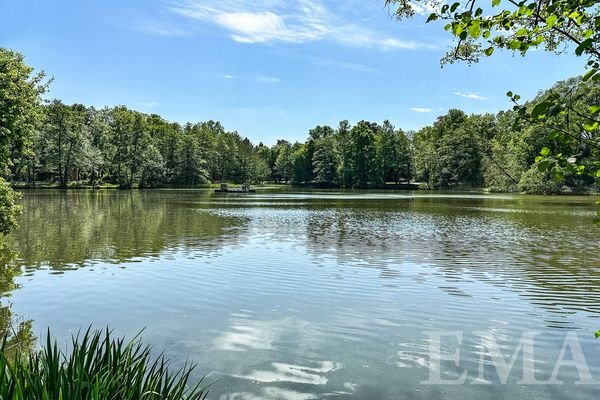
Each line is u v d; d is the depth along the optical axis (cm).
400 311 946
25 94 2117
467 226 2508
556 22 346
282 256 1548
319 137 12400
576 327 859
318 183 11006
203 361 692
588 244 1845
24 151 2161
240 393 593
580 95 330
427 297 1050
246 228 2353
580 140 325
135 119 8156
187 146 9319
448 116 11062
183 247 1722
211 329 830
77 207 3534
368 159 10194
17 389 299
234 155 11175
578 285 1164
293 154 12150
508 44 370
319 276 1252
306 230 2288
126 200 4553
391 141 10000
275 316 908
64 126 6988
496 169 7806
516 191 7294
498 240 1958
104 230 2181
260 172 12219
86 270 1303
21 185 6944
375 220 2831
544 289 1121
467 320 895
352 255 1577
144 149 8275
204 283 1163
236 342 769
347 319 895
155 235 2044
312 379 637
